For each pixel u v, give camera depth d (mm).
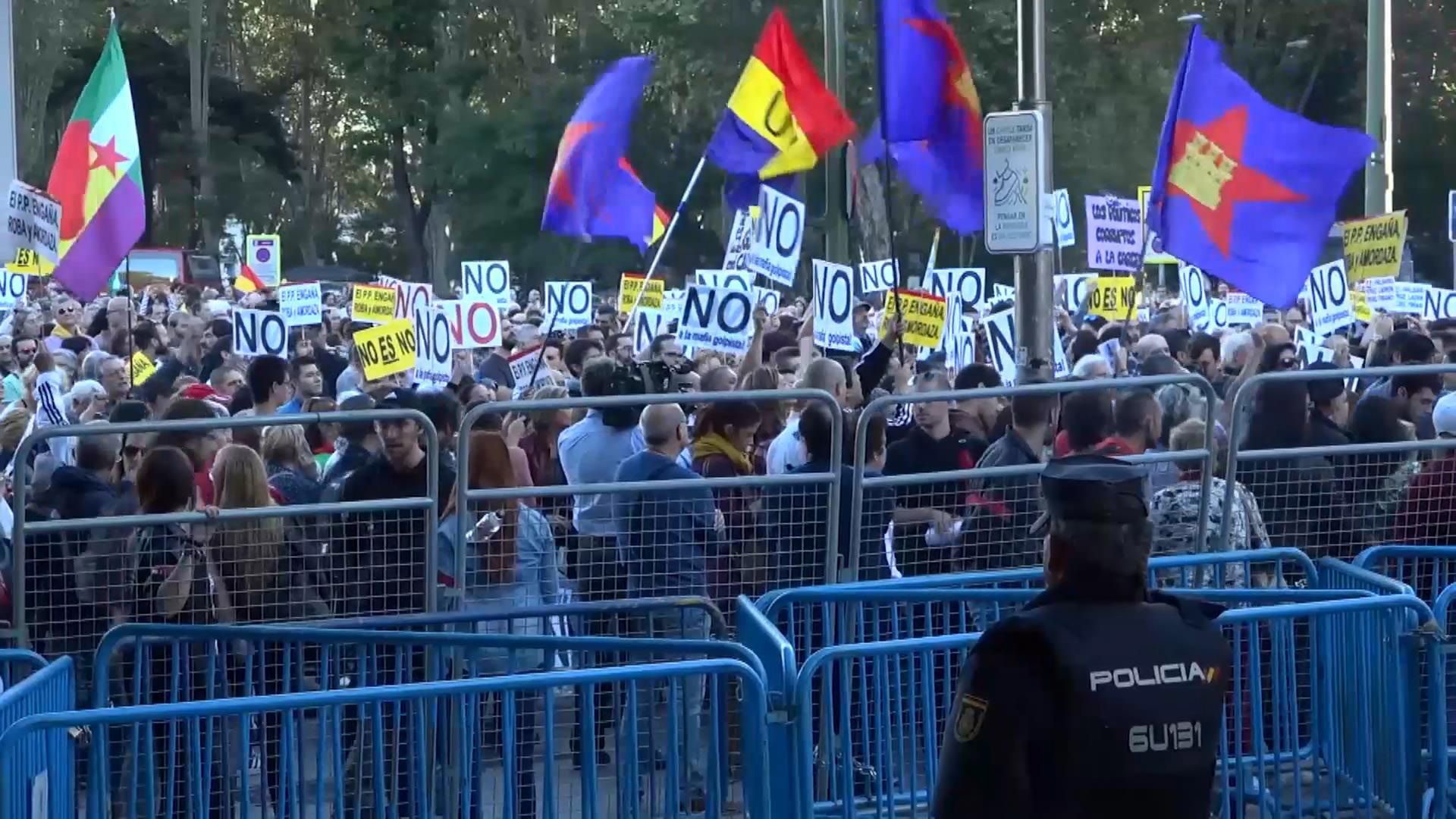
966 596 6227
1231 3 45625
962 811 3514
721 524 7133
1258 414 7695
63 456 10953
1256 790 5887
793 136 11930
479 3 51969
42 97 49594
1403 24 45781
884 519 7238
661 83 45344
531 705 5656
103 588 6473
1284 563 7234
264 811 5500
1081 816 3484
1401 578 7148
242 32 53594
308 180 55562
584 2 51281
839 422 7082
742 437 7656
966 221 11875
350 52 49062
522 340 16828
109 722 4434
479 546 6941
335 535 6816
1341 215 43156
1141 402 7516
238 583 6594
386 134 50688
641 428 8508
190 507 6684
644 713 5625
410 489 6980
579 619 7055
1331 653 5859
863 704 6176
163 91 48156
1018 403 7449
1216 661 3627
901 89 11453
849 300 11625
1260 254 9031
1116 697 3498
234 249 50531
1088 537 3619
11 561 6578
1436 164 47594
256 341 14375
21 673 5758
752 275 11695
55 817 4863
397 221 57969
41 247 9078
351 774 5875
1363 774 5762
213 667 6000
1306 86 45906
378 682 6555
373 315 14695
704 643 5344
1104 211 12883
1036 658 3535
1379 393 8930
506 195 48906
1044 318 10734
